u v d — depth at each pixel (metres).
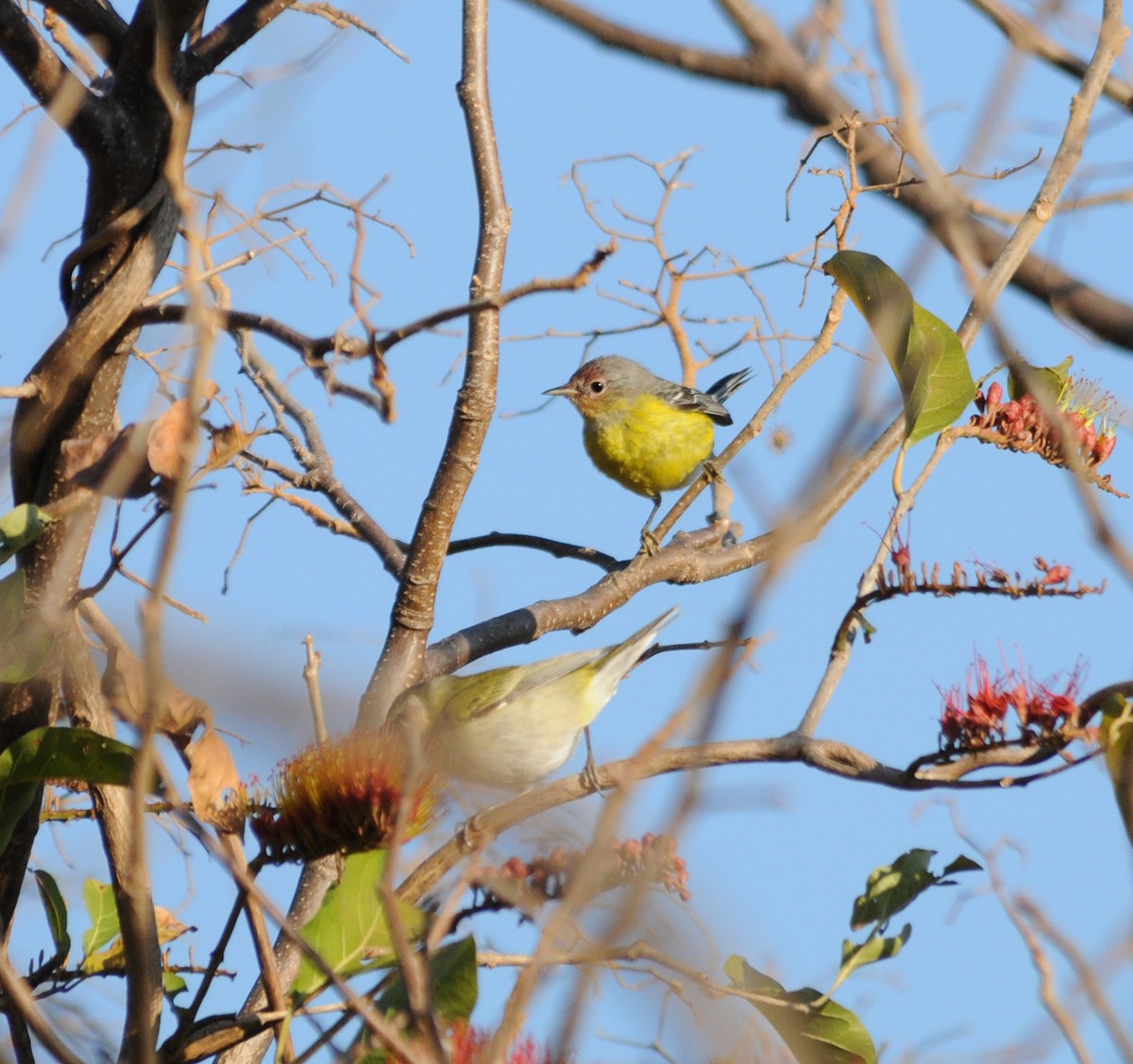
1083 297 8.66
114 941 7.75
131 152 6.97
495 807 5.63
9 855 6.93
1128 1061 3.75
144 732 3.71
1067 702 5.86
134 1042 4.97
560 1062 3.31
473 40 7.97
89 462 5.54
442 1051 3.70
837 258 6.61
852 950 6.16
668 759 5.55
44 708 6.81
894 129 8.41
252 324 5.54
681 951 5.07
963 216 4.06
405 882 5.62
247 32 7.33
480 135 7.79
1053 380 8.19
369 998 5.34
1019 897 4.13
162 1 6.82
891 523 6.98
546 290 4.67
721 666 3.07
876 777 6.00
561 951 4.88
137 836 3.71
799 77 6.90
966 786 5.97
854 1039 6.01
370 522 9.70
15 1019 5.60
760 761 6.18
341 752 5.07
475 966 5.33
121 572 7.12
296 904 6.86
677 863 5.14
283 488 9.46
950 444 7.58
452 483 7.77
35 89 6.73
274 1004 5.21
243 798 5.09
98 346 6.89
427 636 7.93
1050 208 7.03
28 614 6.59
